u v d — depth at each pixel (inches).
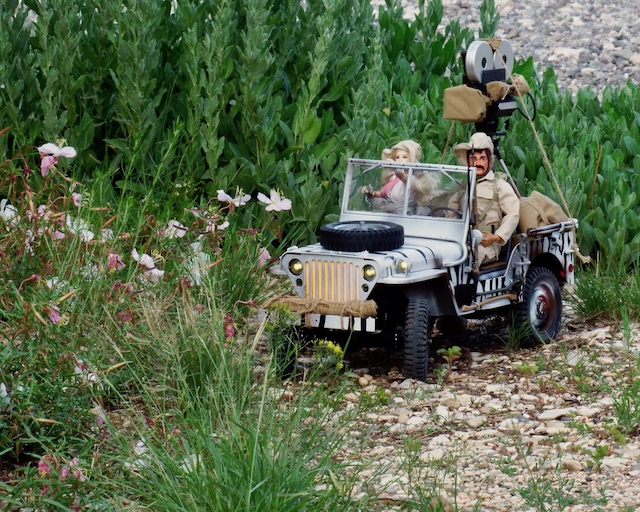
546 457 213.9
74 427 213.3
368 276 254.2
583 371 269.6
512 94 309.3
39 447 211.5
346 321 256.8
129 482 188.4
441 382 263.7
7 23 381.4
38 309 208.5
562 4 797.2
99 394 218.7
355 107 386.3
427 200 282.0
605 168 393.7
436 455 216.1
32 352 205.5
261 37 367.6
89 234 261.7
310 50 411.2
